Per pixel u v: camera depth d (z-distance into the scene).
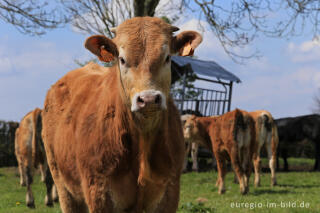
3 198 10.48
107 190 3.33
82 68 5.03
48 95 4.86
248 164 10.37
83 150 3.47
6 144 20.02
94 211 3.35
